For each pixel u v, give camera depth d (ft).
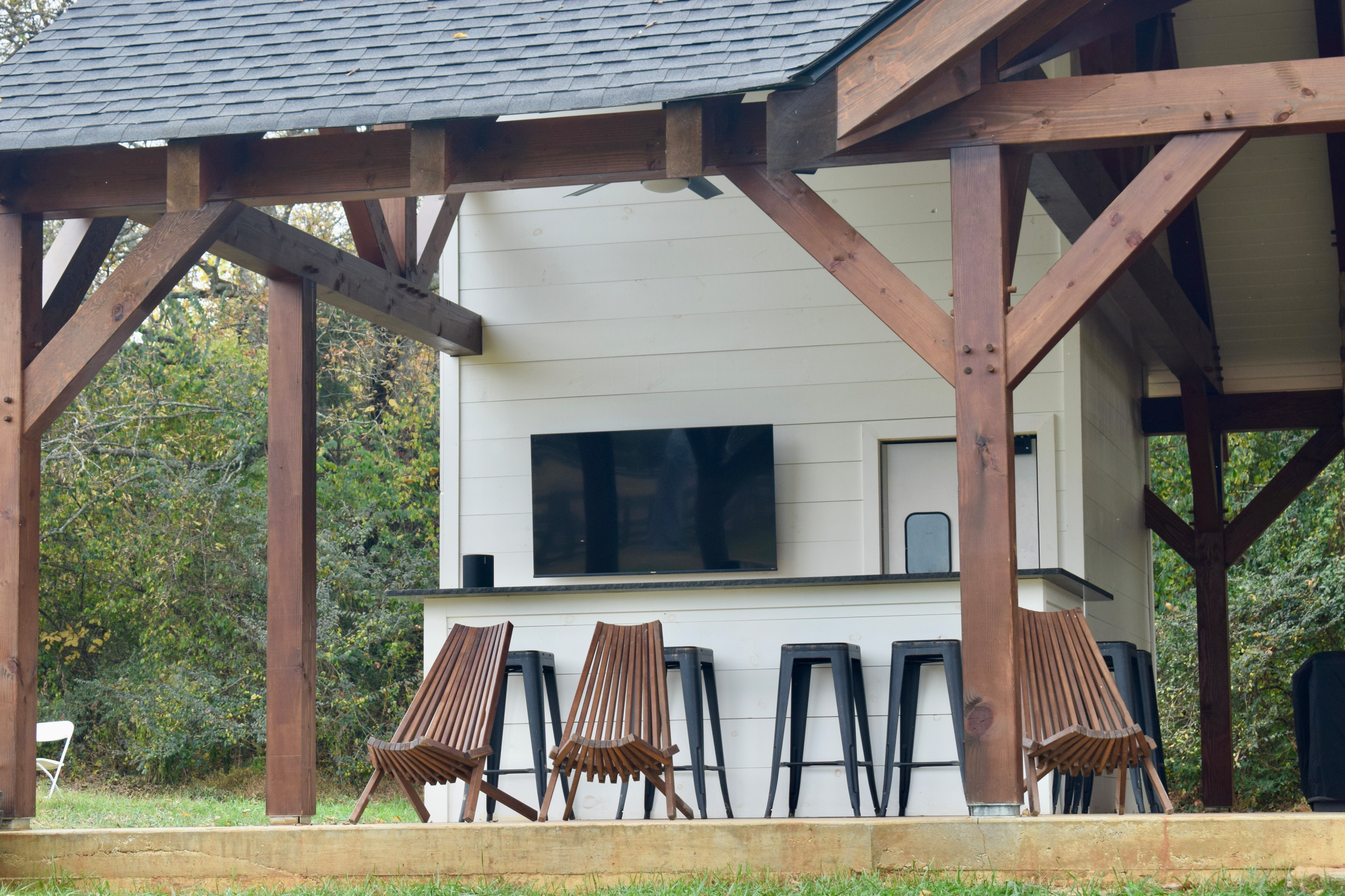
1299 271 78.23
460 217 68.49
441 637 51.03
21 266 43.52
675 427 64.64
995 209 37.68
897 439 62.59
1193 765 118.01
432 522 130.31
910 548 62.28
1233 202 75.66
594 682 43.45
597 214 66.85
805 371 63.82
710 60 39.37
